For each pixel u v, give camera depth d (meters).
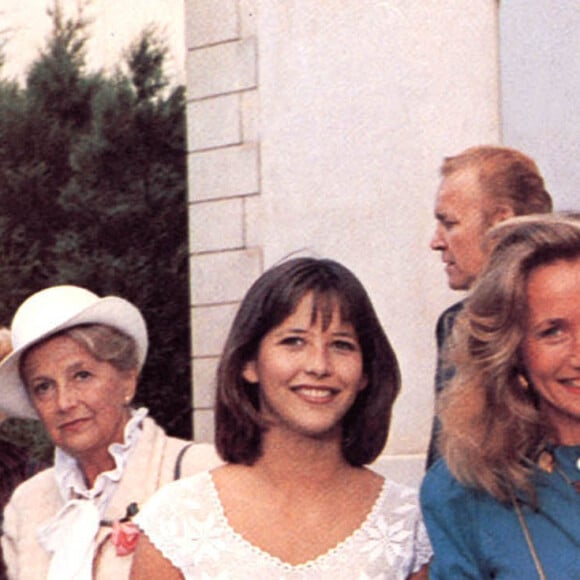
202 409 12.53
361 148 11.29
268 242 11.98
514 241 3.82
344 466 4.24
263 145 12.03
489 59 10.42
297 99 11.77
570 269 3.72
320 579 4.05
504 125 10.09
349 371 4.13
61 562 4.93
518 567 3.74
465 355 3.89
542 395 3.77
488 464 3.81
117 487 5.01
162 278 21.25
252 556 4.05
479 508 3.84
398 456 10.71
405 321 10.96
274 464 4.15
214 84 12.41
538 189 6.36
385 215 11.12
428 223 10.88
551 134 9.74
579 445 3.81
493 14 10.38
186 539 4.08
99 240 21.48
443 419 3.90
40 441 19.69
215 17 12.38
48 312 5.07
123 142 21.61
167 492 4.18
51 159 22.33
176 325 21.20
